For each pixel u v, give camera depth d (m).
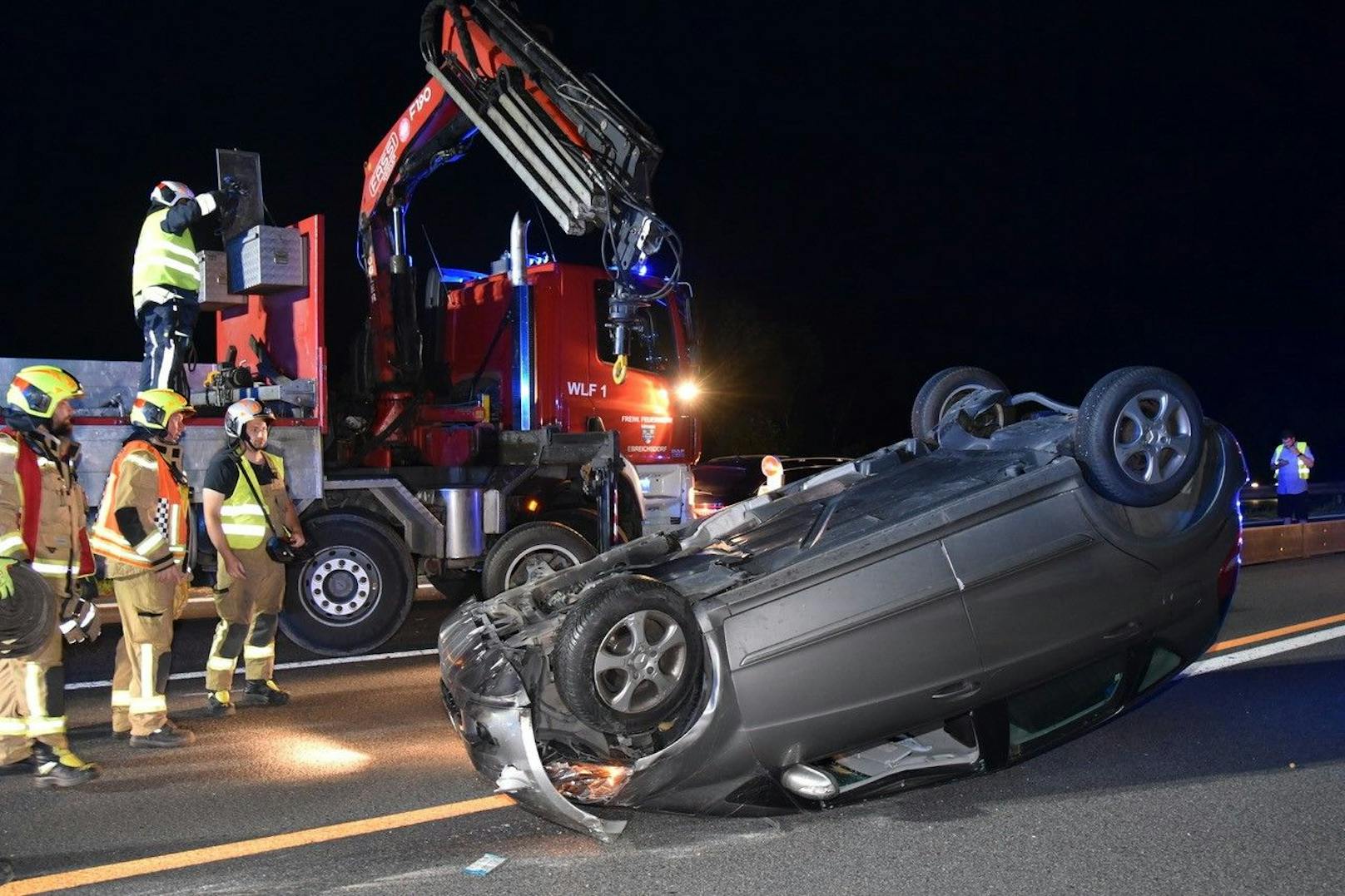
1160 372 5.07
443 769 5.70
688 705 4.51
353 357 10.25
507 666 4.56
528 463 9.81
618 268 8.05
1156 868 4.34
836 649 4.62
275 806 5.14
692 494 11.52
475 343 11.15
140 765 5.79
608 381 11.02
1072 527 4.99
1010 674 4.87
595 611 4.30
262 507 6.88
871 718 4.70
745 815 4.70
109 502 6.11
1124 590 5.08
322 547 8.48
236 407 6.85
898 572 4.73
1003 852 4.50
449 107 9.40
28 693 5.50
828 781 4.61
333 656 8.52
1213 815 4.88
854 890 4.16
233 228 8.78
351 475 8.87
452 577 10.41
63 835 4.79
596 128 8.12
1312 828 4.73
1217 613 5.48
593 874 4.32
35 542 5.36
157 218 8.58
